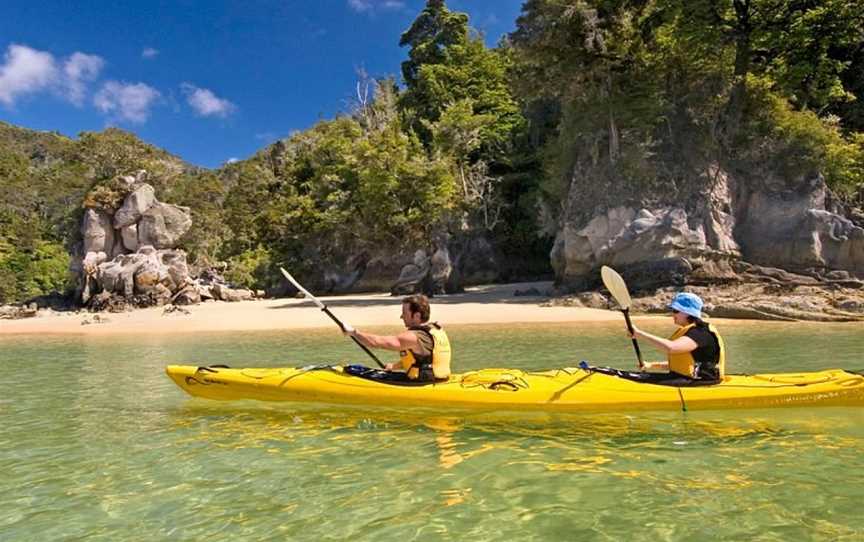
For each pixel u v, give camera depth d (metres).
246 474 4.24
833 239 20.69
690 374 5.51
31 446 5.09
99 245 30.59
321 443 4.94
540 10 23.73
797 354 9.95
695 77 23.98
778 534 3.15
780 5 22.02
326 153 44.22
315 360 10.69
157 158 38.28
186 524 3.43
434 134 36.97
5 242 60.44
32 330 20.11
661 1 22.94
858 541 3.05
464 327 16.77
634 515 3.41
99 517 3.56
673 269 21.23
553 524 3.31
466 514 3.47
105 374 9.47
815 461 4.29
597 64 24.08
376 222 34.34
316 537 3.21
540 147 40.03
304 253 38.84
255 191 49.66
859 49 26.83
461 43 50.78
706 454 4.47
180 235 32.09
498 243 38.22
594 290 23.09
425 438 5.00
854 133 24.33
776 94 23.30
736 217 22.58
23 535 3.33
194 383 6.46
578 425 5.30
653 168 22.73
